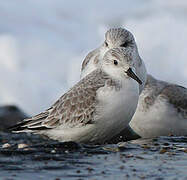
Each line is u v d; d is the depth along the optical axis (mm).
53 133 12188
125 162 9445
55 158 9695
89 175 8539
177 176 8484
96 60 14336
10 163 9281
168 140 11875
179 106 15688
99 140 12141
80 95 11938
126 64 11812
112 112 11617
